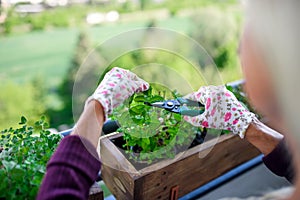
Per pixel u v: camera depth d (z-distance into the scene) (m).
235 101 0.68
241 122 0.66
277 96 0.30
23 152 0.62
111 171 0.73
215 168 0.82
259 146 0.65
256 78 0.31
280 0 0.28
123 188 0.70
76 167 0.47
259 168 0.92
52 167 0.46
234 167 0.89
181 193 0.77
